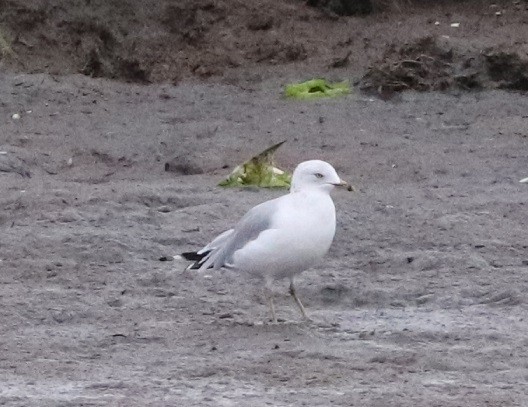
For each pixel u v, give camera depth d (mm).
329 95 25375
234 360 10477
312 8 30562
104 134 22172
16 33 27375
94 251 14148
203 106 24641
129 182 18484
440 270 13562
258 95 25891
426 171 19000
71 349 10930
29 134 22125
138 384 9805
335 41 29094
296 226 11023
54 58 27219
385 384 9781
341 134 21969
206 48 28531
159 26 28641
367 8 30719
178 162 19766
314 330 11469
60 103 24453
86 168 19859
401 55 26234
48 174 19422
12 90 24844
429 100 24734
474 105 24359
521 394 9477
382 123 23000
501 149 20625
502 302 12430
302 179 11211
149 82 27125
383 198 17031
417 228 15250
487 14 30844
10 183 17766
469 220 15547
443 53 25984
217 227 15352
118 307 12297
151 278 13234
